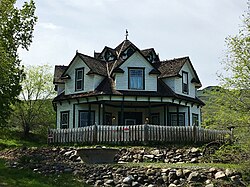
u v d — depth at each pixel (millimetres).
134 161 23000
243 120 15758
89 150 20234
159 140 25406
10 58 19422
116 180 17047
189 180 16375
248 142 15367
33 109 42250
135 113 36188
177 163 21219
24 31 21328
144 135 25188
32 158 21156
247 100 16188
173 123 35656
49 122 43719
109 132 25984
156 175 17141
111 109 35562
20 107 39719
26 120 40812
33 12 21719
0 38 19766
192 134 25875
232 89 16359
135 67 32938
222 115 16328
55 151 24797
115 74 32469
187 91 36250
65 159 23609
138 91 32500
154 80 33062
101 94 31469
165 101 32469
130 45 37031
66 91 34906
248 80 16078
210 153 22609
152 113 36250
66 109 34906
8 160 20984
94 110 34312
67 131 27469
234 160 17969
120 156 23516
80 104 34031
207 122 16922
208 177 16453
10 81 19844
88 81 33406
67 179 16875
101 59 38656
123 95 31500
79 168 18266
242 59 16328
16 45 21141
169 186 16406
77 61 34562
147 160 22953
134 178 17094
